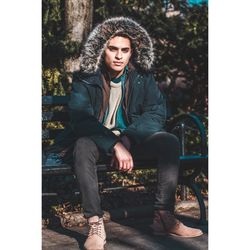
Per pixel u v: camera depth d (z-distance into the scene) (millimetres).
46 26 4898
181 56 6215
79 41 4852
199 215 3893
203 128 3719
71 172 3234
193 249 3162
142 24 5922
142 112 3502
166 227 3369
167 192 3344
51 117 3611
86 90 3322
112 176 4426
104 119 3447
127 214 3787
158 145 3326
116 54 3365
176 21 6129
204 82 6184
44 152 3426
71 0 4848
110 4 5578
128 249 3148
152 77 3529
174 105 6230
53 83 4617
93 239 3061
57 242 3256
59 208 3809
